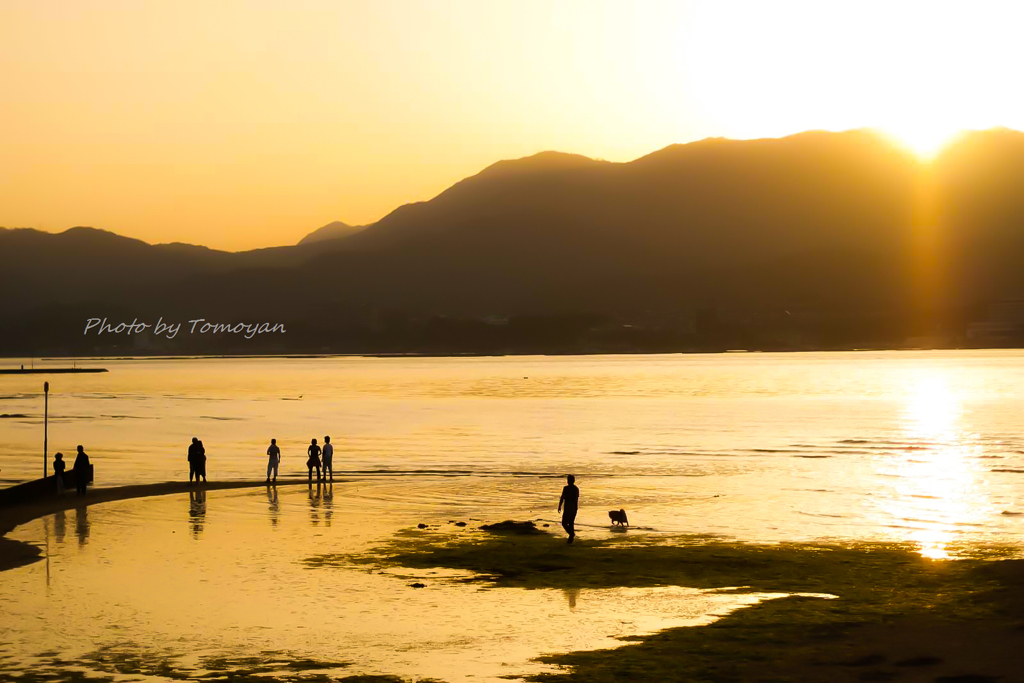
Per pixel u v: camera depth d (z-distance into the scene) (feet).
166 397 599.57
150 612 93.25
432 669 76.89
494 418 396.57
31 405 511.40
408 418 398.83
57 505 160.45
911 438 290.76
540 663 78.23
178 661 78.89
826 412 419.95
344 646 82.94
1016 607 91.50
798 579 105.70
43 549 122.93
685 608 94.32
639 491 179.32
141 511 154.51
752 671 75.15
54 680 74.54
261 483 188.55
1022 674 72.43
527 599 98.22
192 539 130.31
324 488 182.29
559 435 311.06
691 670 75.72
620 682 73.31
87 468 180.14
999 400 500.33
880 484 187.32
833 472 207.72
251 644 83.41
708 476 202.18
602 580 106.11
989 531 135.74
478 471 211.41
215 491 178.19
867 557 116.98
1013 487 182.19
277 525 141.38
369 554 120.06
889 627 86.12
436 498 170.30
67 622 89.66
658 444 276.82
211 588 102.53
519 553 120.26
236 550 122.42
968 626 85.76
